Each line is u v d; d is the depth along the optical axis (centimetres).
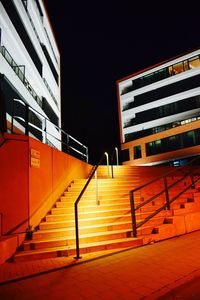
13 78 1973
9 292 371
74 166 1062
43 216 721
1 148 631
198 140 3391
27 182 652
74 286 381
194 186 1009
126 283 381
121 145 4184
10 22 1923
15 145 656
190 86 3638
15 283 404
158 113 3903
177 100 3722
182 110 3675
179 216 713
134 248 580
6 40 1994
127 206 813
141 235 646
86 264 481
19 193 634
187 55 3722
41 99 2855
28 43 2433
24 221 626
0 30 1888
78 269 455
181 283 371
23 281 411
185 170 1533
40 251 546
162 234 652
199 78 3572
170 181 1113
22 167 654
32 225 648
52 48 3438
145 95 4062
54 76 3488
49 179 786
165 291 348
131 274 416
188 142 3491
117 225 677
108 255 532
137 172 1493
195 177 1194
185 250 533
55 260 517
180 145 3559
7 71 1872
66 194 878
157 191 966
